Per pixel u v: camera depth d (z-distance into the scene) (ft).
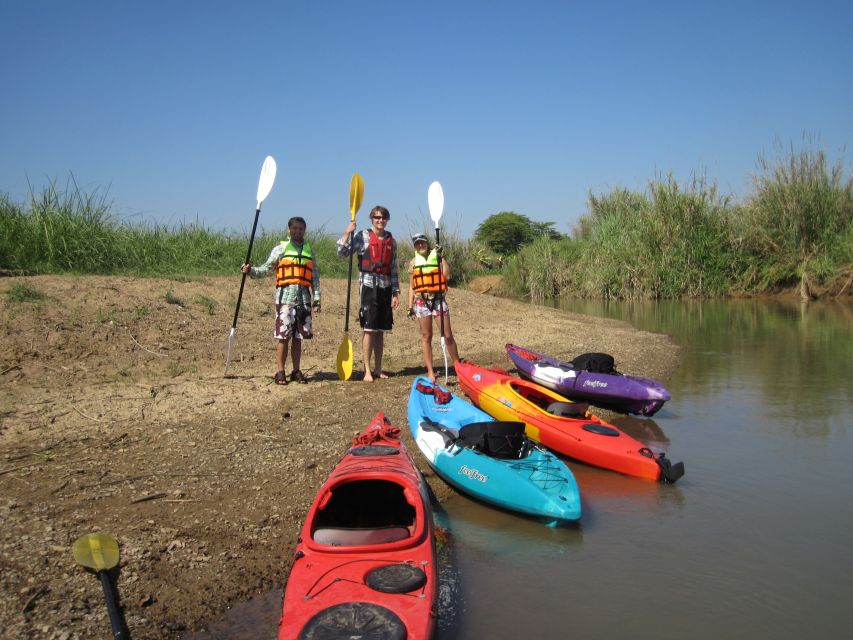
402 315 45.85
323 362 32.45
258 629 11.80
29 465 17.70
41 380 24.53
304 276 26.96
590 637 11.79
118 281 35.78
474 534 15.98
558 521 16.38
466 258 103.45
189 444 20.04
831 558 14.69
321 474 18.43
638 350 41.04
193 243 49.11
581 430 21.21
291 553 14.39
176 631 11.63
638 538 15.71
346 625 9.90
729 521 16.61
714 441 23.03
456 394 27.48
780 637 11.86
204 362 29.48
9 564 12.76
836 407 27.17
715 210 85.15
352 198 27.91
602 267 88.28
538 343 41.75
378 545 12.09
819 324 54.08
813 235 80.59
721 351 41.63
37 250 36.55
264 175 27.76
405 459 15.78
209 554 14.03
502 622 12.23
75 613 11.65
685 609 12.70
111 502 15.90
